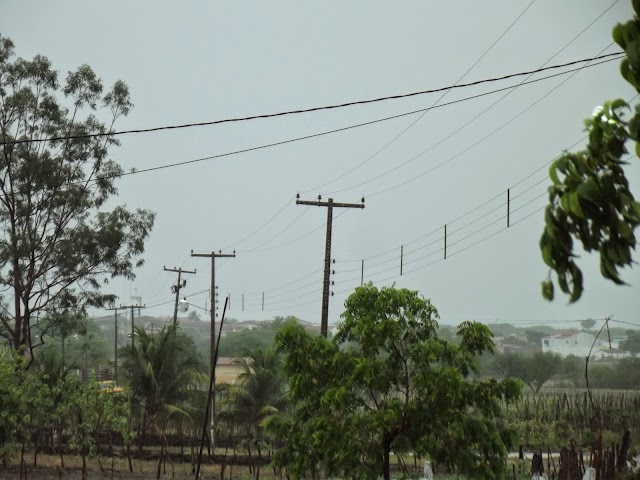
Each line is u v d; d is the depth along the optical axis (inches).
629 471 1171.9
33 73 2375.7
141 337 2561.5
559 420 2573.8
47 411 1918.1
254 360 2568.9
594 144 215.0
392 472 1841.8
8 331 2501.2
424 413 1027.3
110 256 2399.1
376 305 1075.9
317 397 1077.1
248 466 2032.5
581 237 211.9
